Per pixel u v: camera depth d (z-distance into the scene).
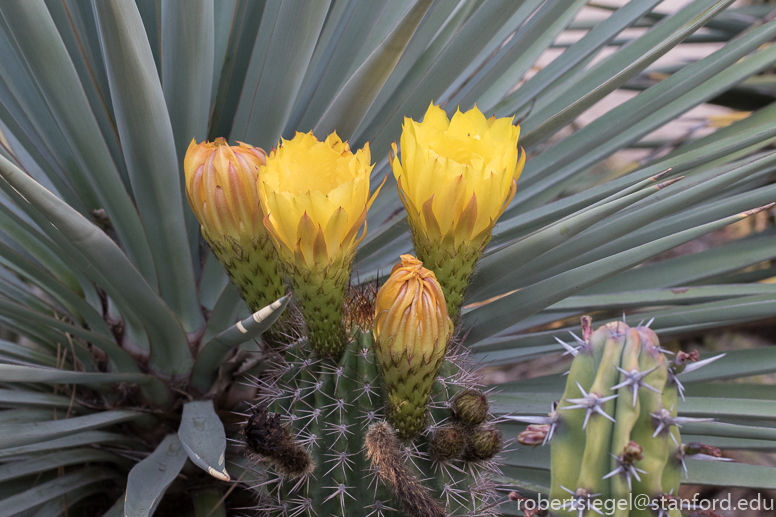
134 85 0.49
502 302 0.55
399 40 0.52
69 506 0.60
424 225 0.46
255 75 0.59
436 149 0.47
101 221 0.61
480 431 0.46
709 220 0.59
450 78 0.60
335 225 0.44
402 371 0.44
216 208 0.46
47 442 0.54
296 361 0.48
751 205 0.58
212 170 0.46
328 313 0.46
